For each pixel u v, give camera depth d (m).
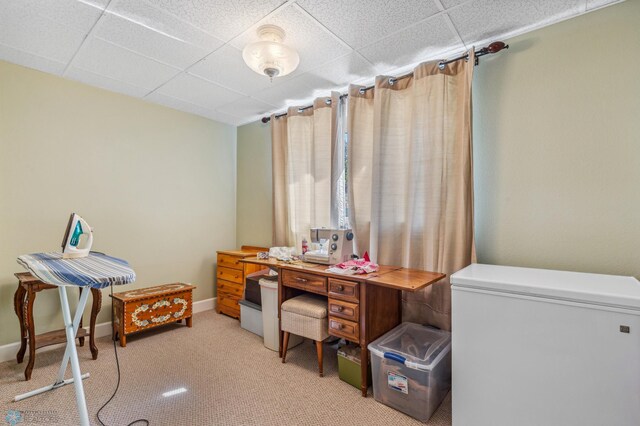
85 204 2.69
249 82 2.66
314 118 2.87
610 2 1.62
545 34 1.83
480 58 2.05
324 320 2.11
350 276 1.93
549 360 1.25
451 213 2.08
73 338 1.36
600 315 1.16
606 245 1.64
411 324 2.18
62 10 1.71
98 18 1.78
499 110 1.98
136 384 1.96
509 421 1.33
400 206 2.38
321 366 2.09
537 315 1.27
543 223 1.83
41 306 2.44
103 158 2.80
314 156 2.88
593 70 1.68
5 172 2.30
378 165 2.35
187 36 1.97
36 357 2.31
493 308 1.37
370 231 2.41
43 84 2.47
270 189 3.55
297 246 3.01
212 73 2.49
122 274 1.26
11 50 2.15
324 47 2.09
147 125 3.10
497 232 1.98
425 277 1.92
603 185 1.65
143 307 2.66
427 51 2.15
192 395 1.84
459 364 1.45
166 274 3.24
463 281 1.45
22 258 1.43
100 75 2.53
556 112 1.79
